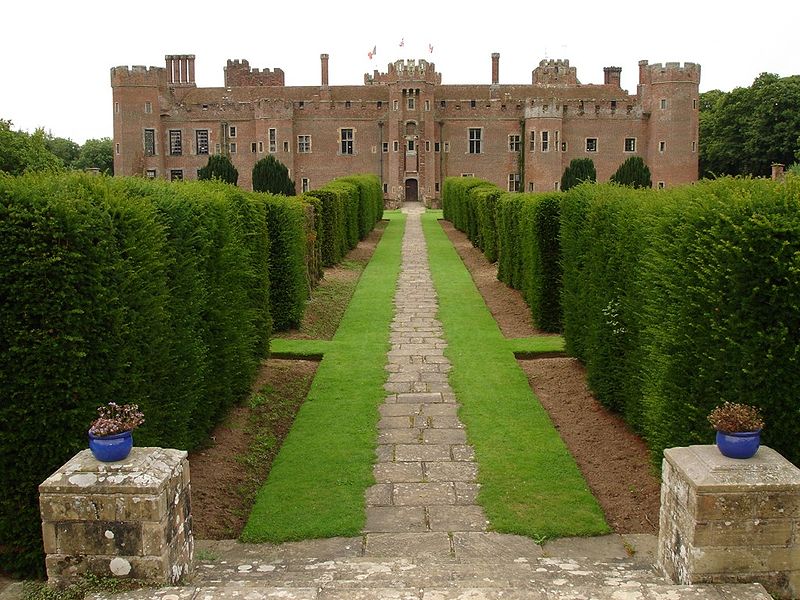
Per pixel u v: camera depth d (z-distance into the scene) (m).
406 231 36.97
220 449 8.62
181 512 5.14
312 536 6.62
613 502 7.28
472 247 29.28
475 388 10.98
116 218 6.36
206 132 68.19
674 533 4.98
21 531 5.69
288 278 14.67
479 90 70.44
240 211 11.23
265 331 11.83
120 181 7.53
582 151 66.25
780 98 58.09
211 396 8.80
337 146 68.31
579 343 11.62
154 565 4.72
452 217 40.91
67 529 4.74
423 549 6.36
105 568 4.74
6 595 5.07
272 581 5.18
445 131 68.12
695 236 6.23
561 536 6.59
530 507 7.12
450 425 9.48
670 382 6.45
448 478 7.86
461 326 15.19
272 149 67.19
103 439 4.86
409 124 66.94
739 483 4.57
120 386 6.03
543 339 13.84
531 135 65.44
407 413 9.96
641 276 8.10
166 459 5.09
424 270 23.31
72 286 5.71
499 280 20.50
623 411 9.41
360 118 68.06
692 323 6.09
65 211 5.70
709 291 5.85
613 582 5.07
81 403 5.77
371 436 9.12
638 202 9.02
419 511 7.11
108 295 5.97
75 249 5.72
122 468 4.82
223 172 46.22
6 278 5.59
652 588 4.41
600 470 8.08
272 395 10.83
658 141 64.69
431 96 67.12
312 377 11.88
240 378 10.05
